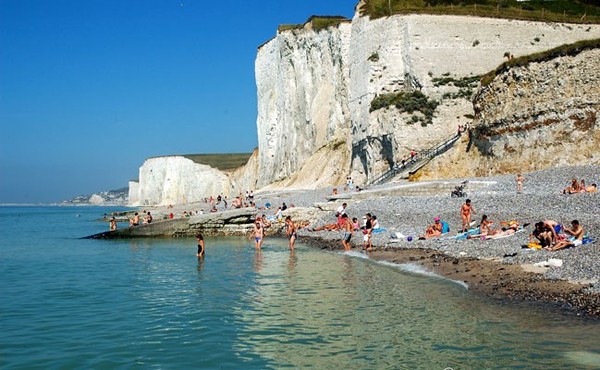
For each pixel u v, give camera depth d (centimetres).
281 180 7338
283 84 7512
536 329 1103
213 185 12144
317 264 2170
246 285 1764
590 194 2459
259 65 8706
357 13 5881
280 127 7731
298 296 1547
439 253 2073
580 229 1759
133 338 1160
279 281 1812
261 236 2856
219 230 3809
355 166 5531
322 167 6222
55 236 4484
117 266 2330
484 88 4228
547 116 3612
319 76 6850
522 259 1730
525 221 2272
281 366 977
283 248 2834
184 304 1487
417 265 1914
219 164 12719
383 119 4994
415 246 2303
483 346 1030
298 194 5272
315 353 1041
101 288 1767
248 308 1416
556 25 5294
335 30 6462
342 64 6309
